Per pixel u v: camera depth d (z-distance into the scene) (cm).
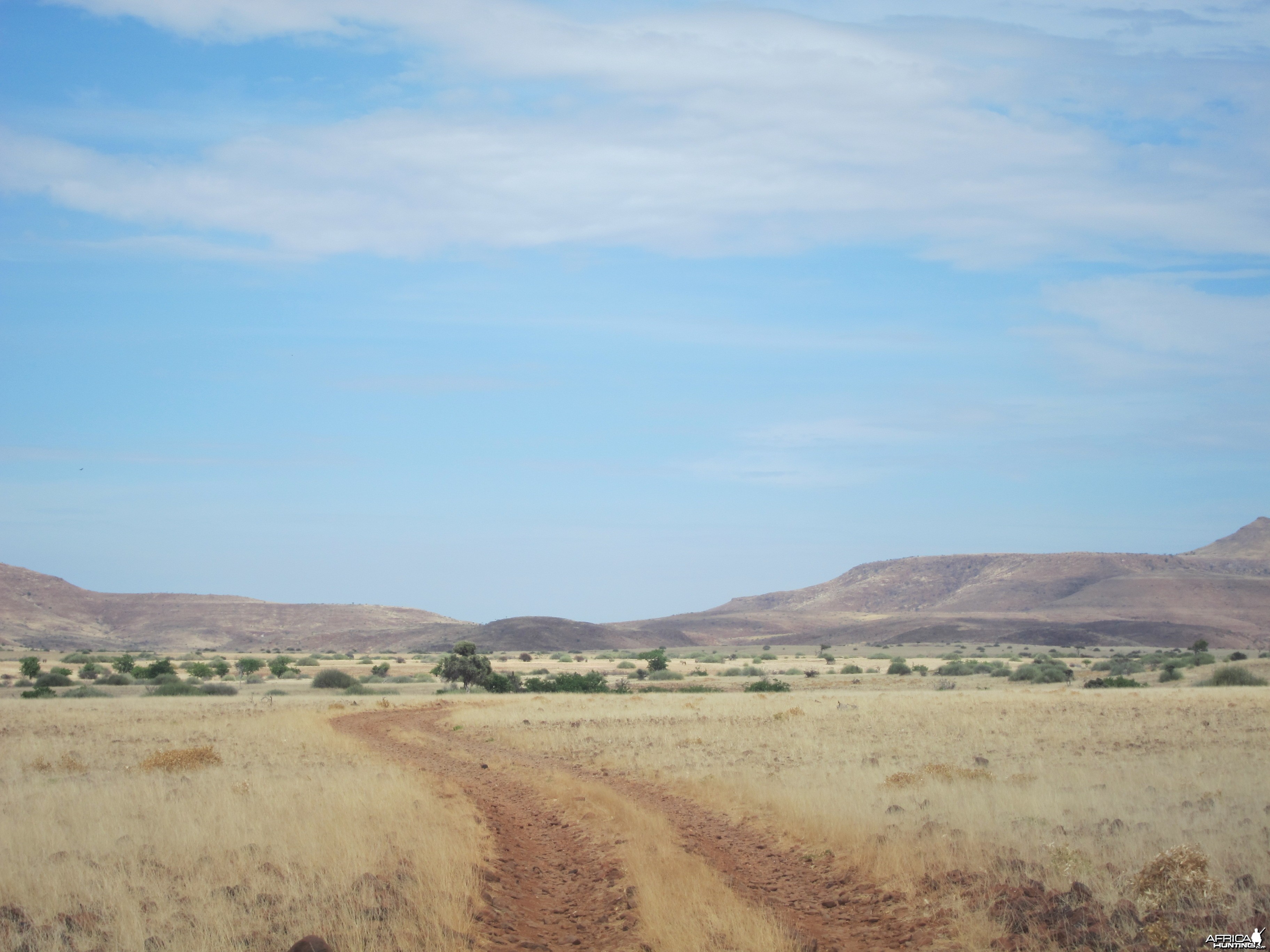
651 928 1100
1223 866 1252
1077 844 1423
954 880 1272
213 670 13575
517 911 1278
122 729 4044
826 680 10800
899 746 3038
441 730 4381
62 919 1116
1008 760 2575
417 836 1570
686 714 4872
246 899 1199
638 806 2017
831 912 1253
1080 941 1023
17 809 1845
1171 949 984
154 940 1034
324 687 9275
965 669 11600
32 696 7819
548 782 2483
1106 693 6100
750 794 2038
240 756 2984
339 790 2045
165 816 1745
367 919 1109
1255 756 2477
